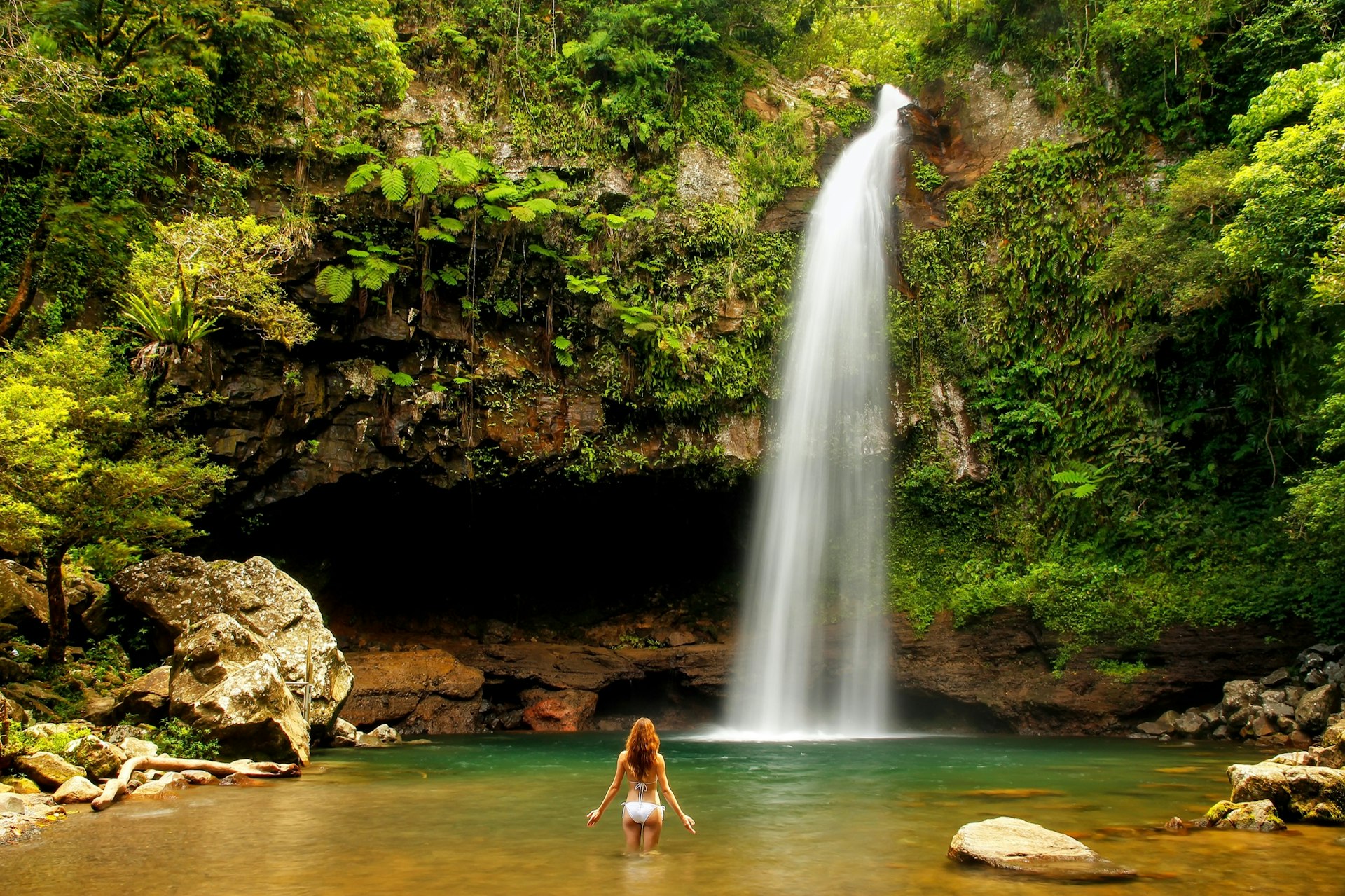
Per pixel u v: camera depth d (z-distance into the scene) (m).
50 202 16.02
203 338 18.22
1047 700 19.16
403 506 22.09
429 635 24.27
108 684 13.96
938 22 28.05
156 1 15.41
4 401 10.71
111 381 14.45
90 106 15.88
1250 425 20.28
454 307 21.83
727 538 24.81
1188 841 7.38
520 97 23.89
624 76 24.55
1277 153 15.73
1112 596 19.75
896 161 26.33
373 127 22.08
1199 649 18.30
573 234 23.12
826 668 22.02
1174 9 22.80
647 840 6.97
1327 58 17.59
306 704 13.73
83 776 9.41
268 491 19.80
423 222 21.62
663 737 19.05
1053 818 8.53
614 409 22.84
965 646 20.91
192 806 8.85
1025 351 23.77
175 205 19.30
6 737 9.88
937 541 23.20
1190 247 20.55
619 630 25.09
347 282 19.41
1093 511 21.42
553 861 6.52
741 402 23.45
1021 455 23.19
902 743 17.09
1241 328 20.50
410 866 6.31
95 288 18.05
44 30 14.37
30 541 11.91
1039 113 25.53
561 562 25.19
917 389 24.12
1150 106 24.06
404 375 20.58
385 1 22.17
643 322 22.14
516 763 13.03
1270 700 16.41
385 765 12.64
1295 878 6.05
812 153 27.00
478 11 24.20
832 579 23.14
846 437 23.88
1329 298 14.01
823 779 11.57
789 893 5.62
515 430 21.89
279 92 18.83
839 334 24.53
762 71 27.89
